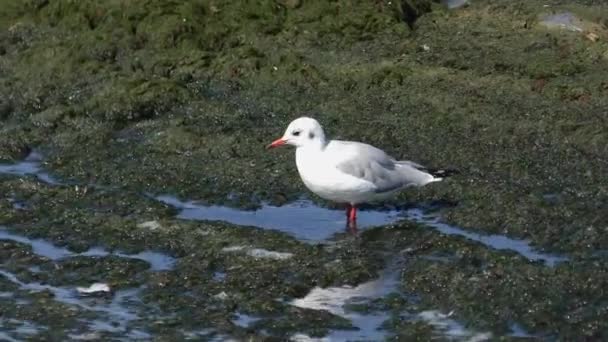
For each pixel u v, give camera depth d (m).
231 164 17.06
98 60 20.78
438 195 15.98
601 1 21.59
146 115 18.86
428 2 21.97
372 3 21.45
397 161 15.62
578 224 14.88
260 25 21.06
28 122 18.92
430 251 14.51
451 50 20.06
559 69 19.05
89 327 13.12
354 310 13.29
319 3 21.38
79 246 15.01
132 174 16.98
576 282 13.45
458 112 18.05
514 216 15.18
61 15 22.23
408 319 13.05
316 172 15.05
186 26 21.05
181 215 15.79
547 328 12.70
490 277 13.66
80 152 17.81
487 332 12.72
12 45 21.66
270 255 14.47
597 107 17.95
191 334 12.91
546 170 16.41
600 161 16.55
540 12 21.11
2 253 14.79
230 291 13.70
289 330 12.91
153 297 13.69
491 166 16.62
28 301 13.70
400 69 19.34
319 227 15.34
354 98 18.77
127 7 21.61
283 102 18.84
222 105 18.86
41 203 16.20
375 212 15.77
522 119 17.73
